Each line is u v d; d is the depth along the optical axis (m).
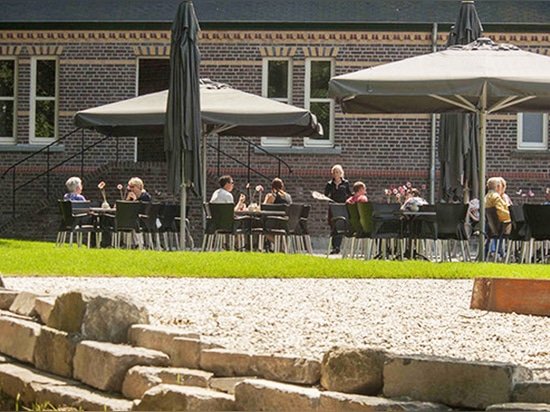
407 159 45.84
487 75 26.83
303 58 46.09
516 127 45.44
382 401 8.13
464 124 31.03
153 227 32.81
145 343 10.48
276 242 33.62
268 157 45.69
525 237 27.52
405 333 12.63
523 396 8.09
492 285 15.52
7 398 10.84
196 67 31.06
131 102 33.69
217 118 32.59
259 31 46.06
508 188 45.38
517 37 45.47
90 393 9.92
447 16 46.16
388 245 32.19
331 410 8.23
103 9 47.25
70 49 46.69
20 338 11.77
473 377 8.22
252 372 9.49
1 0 47.78
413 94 26.98
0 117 47.12
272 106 33.22
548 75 27.06
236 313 14.20
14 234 44.44
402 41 45.81
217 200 34.38
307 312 14.54
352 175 45.78
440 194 31.94
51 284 18.25
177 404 8.71
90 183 45.12
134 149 46.31
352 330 12.70
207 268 21.83
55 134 46.81
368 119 45.97
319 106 46.34
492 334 12.81
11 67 47.19
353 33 45.88
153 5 47.78
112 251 26.72
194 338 10.25
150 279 19.86
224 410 8.72
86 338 10.71
